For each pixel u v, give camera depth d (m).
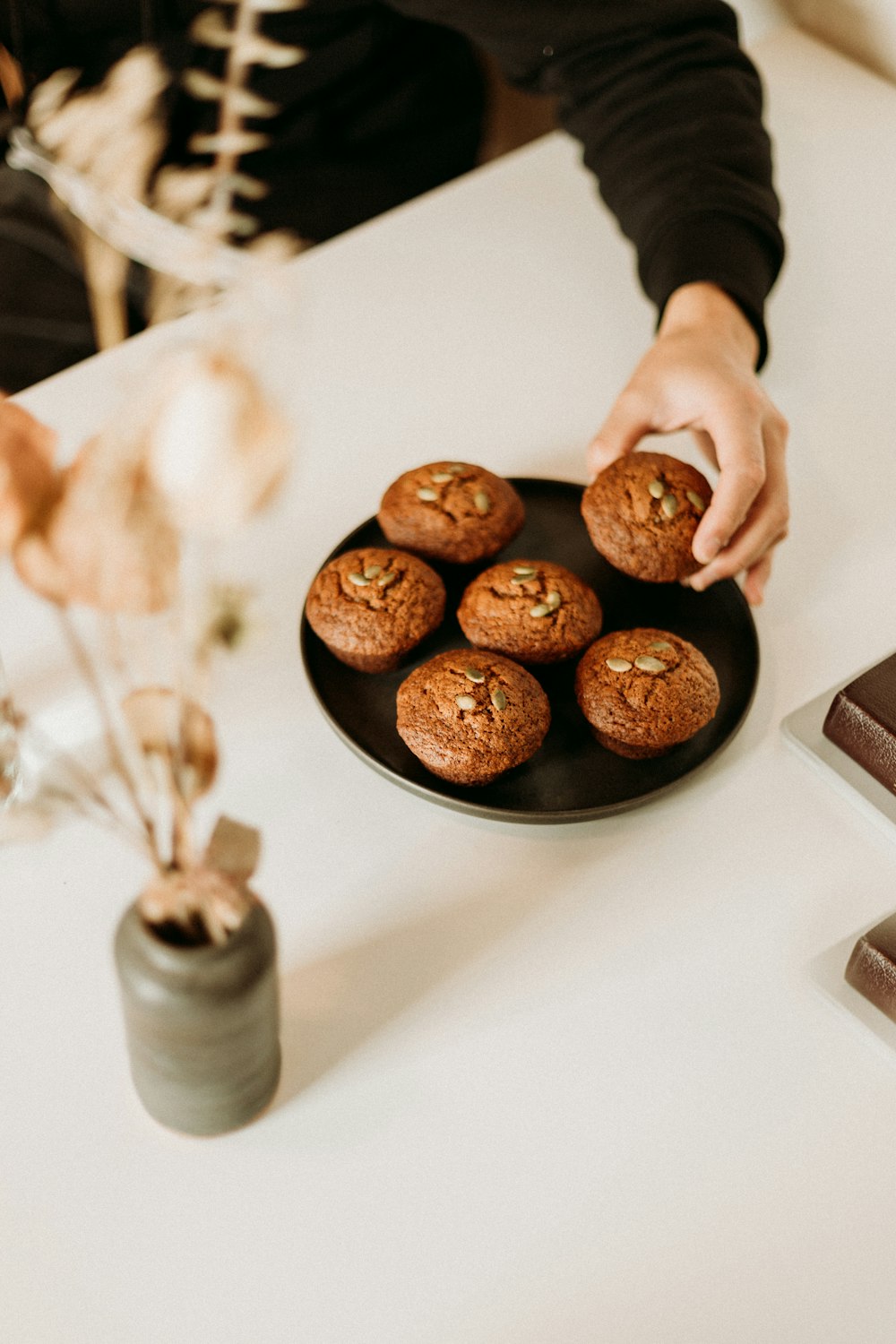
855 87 1.40
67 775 0.94
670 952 0.92
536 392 1.17
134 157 0.67
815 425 1.16
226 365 0.56
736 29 1.28
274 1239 0.83
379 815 0.96
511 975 0.91
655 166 1.19
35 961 0.90
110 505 0.66
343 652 0.97
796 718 1.00
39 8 1.30
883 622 1.05
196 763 0.74
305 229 1.41
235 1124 0.85
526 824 0.93
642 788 0.95
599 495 1.03
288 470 0.57
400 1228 0.83
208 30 0.67
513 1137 0.86
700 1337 0.81
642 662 0.95
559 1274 0.82
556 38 1.25
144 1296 0.81
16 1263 0.82
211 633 0.73
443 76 1.45
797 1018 0.90
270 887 0.93
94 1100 0.86
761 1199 0.85
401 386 1.16
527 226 1.27
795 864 0.95
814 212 1.29
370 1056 0.88
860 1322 0.82
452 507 1.02
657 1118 0.87
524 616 0.97
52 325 1.38
